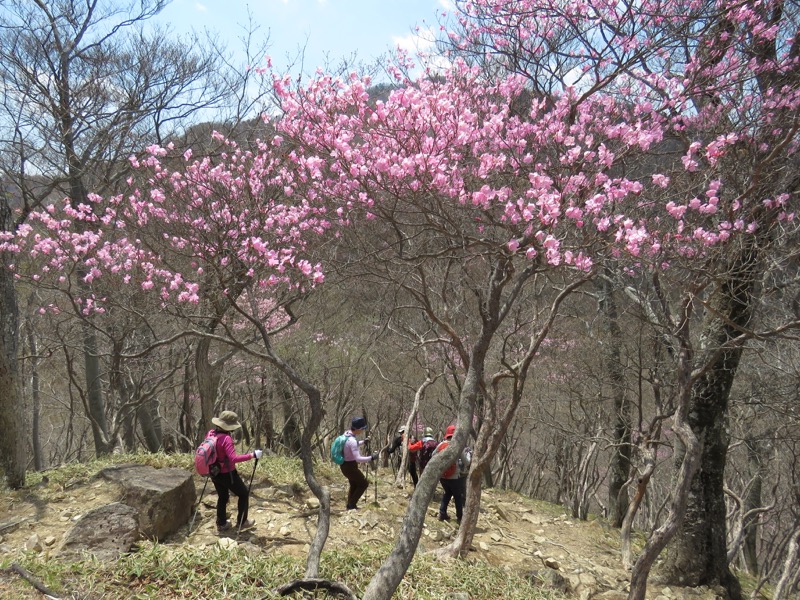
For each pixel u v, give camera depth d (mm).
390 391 14836
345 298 11289
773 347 8289
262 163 7320
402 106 5281
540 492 20672
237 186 7203
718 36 6223
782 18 6512
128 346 10812
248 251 6277
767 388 8508
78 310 7738
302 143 5668
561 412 13922
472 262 7340
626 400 10023
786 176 5898
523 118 6805
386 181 4926
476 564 6402
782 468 12234
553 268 4578
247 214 6840
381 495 8938
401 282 5676
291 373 5020
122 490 6508
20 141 10852
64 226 8453
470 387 4355
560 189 4746
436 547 7234
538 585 6613
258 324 5121
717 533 7602
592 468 14984
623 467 11531
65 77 11562
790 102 5988
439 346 12414
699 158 5738
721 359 7141
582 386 11133
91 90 11680
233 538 6418
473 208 5117
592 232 4844
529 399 12914
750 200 5734
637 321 8703
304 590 4359
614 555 8852
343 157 5098
